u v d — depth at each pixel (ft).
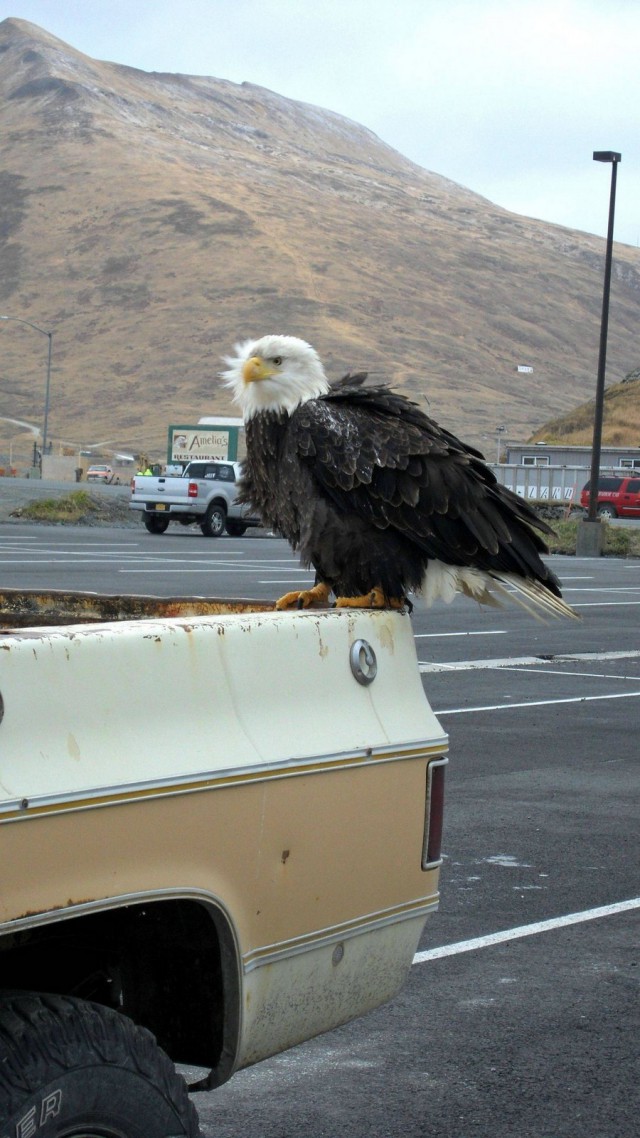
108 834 9.62
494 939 21.04
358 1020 18.01
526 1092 16.05
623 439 299.17
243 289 615.98
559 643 57.06
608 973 19.83
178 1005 11.25
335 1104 15.62
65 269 639.76
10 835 8.98
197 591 68.64
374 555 17.42
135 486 122.72
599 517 130.11
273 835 10.96
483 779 31.45
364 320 615.57
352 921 11.85
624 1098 15.98
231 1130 14.92
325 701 11.77
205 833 10.36
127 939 11.19
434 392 535.60
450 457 17.57
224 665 10.89
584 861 25.13
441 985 19.21
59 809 9.26
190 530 133.28
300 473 17.76
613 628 63.36
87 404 503.61
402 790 12.34
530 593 18.06
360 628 12.30
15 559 85.40
